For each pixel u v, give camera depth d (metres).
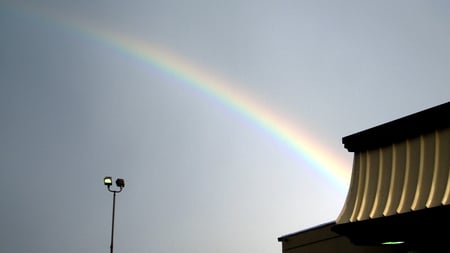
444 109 13.26
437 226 12.55
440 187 12.79
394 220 13.47
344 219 14.96
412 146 13.98
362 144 15.51
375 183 14.68
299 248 21.39
